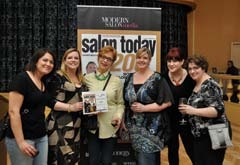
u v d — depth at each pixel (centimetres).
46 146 257
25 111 240
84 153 336
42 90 247
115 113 315
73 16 718
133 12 362
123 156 359
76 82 302
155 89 303
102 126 313
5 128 244
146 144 303
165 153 516
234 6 1058
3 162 326
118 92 319
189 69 292
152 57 367
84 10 355
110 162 318
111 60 317
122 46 362
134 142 308
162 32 796
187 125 320
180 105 289
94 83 315
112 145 319
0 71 688
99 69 320
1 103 346
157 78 306
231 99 773
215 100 280
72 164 298
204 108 280
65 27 716
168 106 309
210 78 288
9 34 687
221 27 1044
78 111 298
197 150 289
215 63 1045
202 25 1031
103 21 358
